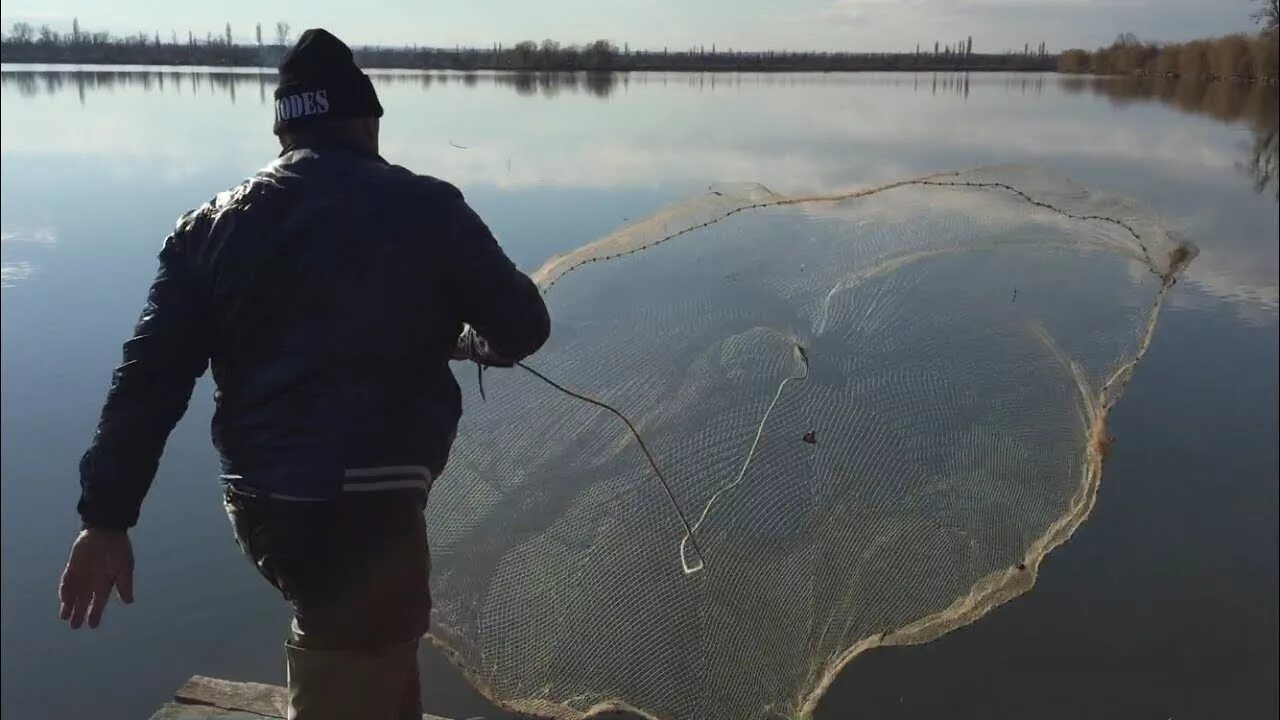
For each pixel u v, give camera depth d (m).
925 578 3.06
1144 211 3.82
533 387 3.27
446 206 2.10
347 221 2.02
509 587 3.06
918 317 3.44
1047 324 3.47
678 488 3.10
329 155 2.11
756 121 21.89
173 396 2.07
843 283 3.50
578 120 21.81
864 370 3.32
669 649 2.98
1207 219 10.42
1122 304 3.54
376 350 2.02
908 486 3.13
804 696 2.94
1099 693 3.69
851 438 3.18
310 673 2.15
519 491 3.12
